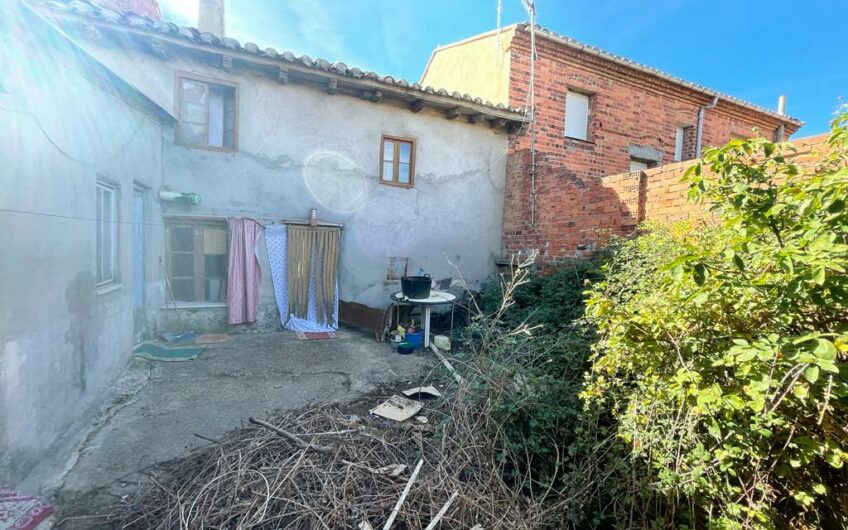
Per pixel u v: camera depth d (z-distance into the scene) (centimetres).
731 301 184
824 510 185
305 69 566
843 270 128
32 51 250
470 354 380
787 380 159
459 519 203
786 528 185
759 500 182
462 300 723
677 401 198
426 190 708
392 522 196
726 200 195
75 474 248
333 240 641
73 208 304
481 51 769
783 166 183
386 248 686
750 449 175
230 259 580
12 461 222
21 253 235
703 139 856
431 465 239
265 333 604
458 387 313
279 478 217
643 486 212
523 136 709
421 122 695
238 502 201
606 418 257
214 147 570
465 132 729
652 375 210
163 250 563
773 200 168
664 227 378
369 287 678
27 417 238
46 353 261
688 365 185
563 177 600
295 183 618
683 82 798
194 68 546
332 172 639
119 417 328
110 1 582
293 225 616
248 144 586
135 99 444
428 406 331
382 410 322
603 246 493
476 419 274
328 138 632
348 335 615
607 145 764
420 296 570
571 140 732
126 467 256
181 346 524
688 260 159
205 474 230
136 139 459
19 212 234
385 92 631
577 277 486
